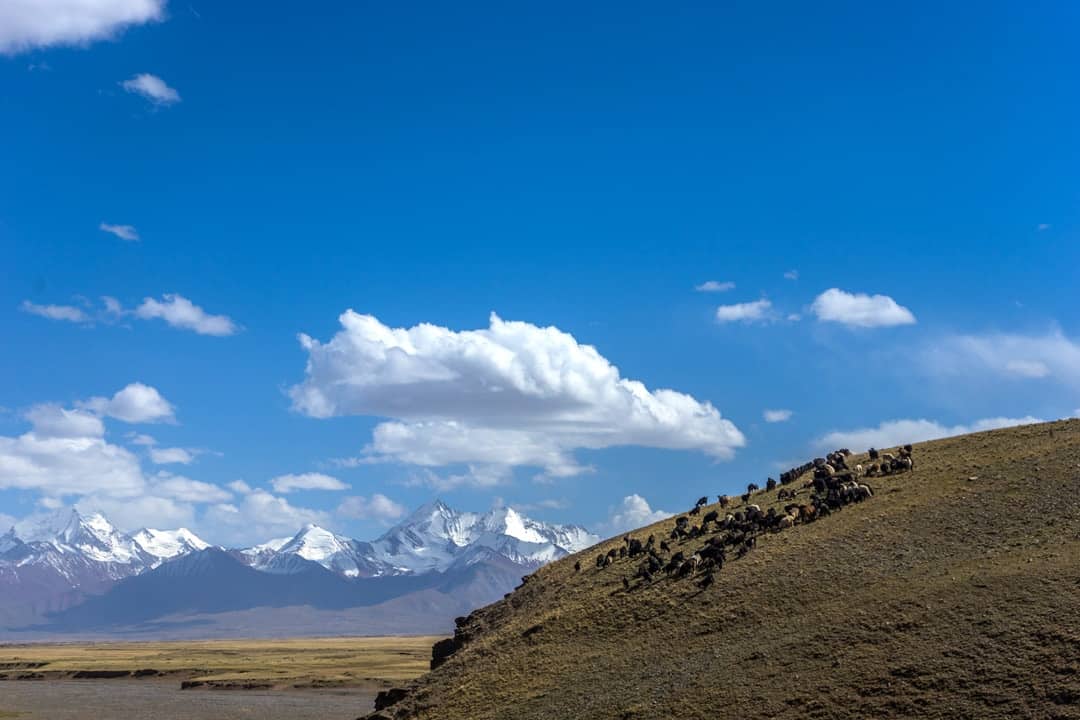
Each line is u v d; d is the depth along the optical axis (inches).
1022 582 2795.3
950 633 2657.5
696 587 3563.0
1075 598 2625.5
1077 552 2918.3
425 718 3400.6
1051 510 3282.5
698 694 2787.9
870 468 4367.6
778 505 4345.5
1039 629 2536.9
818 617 3011.8
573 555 5142.7
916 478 4025.6
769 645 2940.5
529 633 3772.1
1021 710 2282.2
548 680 3287.4
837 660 2716.5
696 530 4345.5
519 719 3061.0
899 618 2819.9
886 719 2401.6
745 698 2684.5
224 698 7249.0
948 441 4613.7
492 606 4921.3
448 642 4621.1
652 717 2741.1
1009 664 2448.3
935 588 2933.1
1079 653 2393.0
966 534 3302.2
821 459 4874.5
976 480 3752.5
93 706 6781.5
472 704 3344.0
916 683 2495.1
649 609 3548.2
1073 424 4318.4
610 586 3991.1
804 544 3624.5
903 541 3383.4
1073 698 2262.6
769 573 3452.3
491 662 3673.7
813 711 2522.1
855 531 3582.7
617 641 3410.4
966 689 2412.6
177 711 6412.4
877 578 3176.7
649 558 3966.5
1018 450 4020.7
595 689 3078.2
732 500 4904.0
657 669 3065.9
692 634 3233.3
